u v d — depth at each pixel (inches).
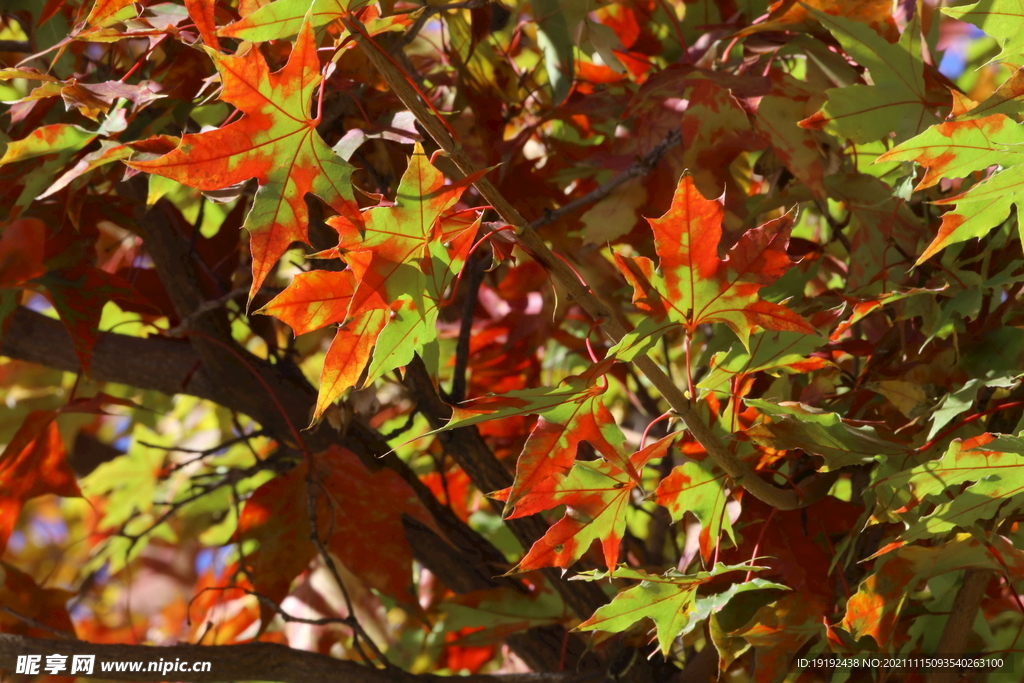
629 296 70.2
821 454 61.4
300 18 55.2
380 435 69.4
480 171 55.8
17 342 70.2
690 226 57.5
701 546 61.7
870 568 64.9
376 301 55.9
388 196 66.0
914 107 62.1
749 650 66.4
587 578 60.0
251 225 55.4
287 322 56.2
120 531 83.6
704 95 64.5
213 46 55.9
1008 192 57.7
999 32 57.1
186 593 133.0
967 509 59.4
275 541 69.3
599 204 66.6
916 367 63.6
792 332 59.9
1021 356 62.7
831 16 62.2
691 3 68.6
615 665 67.9
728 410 61.9
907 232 64.2
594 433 57.8
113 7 58.6
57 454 68.9
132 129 64.7
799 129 63.4
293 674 65.4
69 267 66.7
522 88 70.6
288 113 55.2
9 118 65.9
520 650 70.2
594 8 65.7
